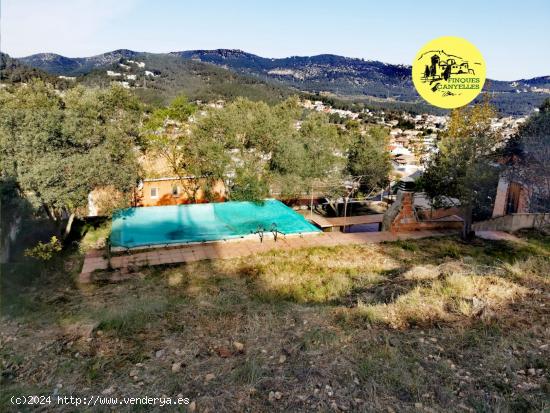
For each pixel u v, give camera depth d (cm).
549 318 652
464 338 586
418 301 748
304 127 2395
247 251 1443
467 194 1476
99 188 1644
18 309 842
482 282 851
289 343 600
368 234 1691
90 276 1159
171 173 2261
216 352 586
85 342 636
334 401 446
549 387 456
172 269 1238
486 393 454
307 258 1370
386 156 2502
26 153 1233
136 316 746
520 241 1532
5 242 1243
